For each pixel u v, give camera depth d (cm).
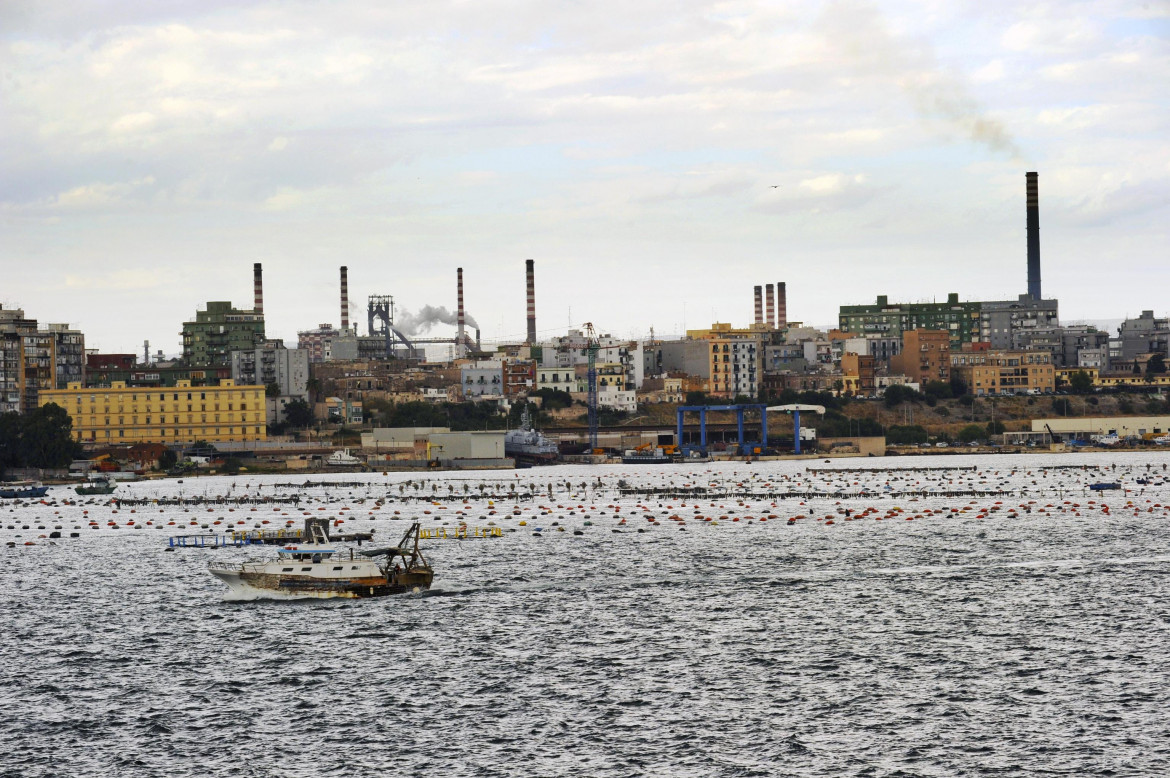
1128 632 15225
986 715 12194
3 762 11288
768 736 11706
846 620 16300
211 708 12700
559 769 10988
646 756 11244
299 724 12181
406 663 14238
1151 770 10769
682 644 15050
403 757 11288
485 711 12494
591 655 14538
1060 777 10675
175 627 16188
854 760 11106
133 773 11000
